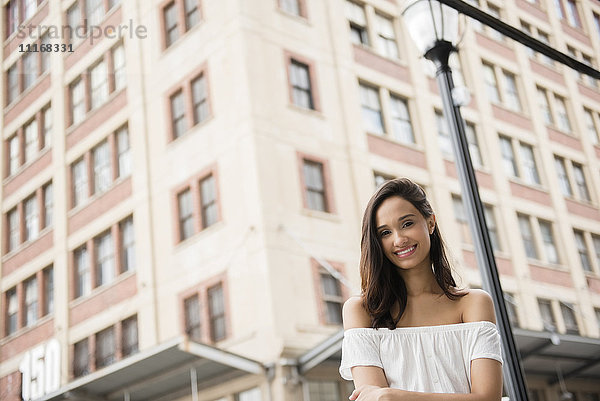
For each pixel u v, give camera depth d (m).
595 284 26.48
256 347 16.89
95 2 25.95
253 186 18.38
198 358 15.48
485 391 2.11
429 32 5.55
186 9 22.69
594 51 32.16
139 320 20.80
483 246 5.03
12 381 24.67
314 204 19.38
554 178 27.17
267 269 17.27
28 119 27.75
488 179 24.61
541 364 20.09
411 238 2.18
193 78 21.55
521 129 27.00
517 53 28.62
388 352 2.21
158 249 20.98
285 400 15.74
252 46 20.09
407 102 23.67
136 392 17.23
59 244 24.62
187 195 20.70
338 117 21.16
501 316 4.83
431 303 2.26
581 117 30.06
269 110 19.58
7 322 25.83
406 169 22.16
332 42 22.27
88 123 25.02
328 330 17.66
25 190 26.97
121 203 22.77
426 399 2.01
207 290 19.02
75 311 23.25
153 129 22.50
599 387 23.84
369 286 2.23
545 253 25.42
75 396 16.81
